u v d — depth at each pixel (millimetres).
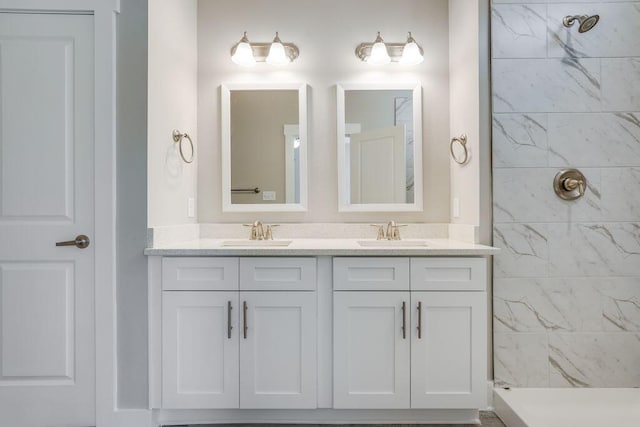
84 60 1599
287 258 1614
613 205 1834
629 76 1839
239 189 2178
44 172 1591
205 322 1607
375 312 1615
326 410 1685
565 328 1833
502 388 1822
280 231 2168
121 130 1607
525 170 1832
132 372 1604
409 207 2178
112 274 1598
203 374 1604
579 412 1629
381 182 2180
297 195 2182
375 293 1608
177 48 1922
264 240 2043
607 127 1838
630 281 1833
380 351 1611
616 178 1837
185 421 1679
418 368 1606
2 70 1587
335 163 2186
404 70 2184
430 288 1604
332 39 2186
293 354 1610
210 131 2184
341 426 1677
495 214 1830
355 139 2186
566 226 1836
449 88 2178
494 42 1830
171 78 1853
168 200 1821
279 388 1610
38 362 1581
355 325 1613
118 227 1607
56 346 1588
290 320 1613
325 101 2184
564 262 1836
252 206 2182
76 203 1596
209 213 2182
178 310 1604
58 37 1598
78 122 1597
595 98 1838
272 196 2189
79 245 1578
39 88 1591
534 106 1836
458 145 2066
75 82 1597
